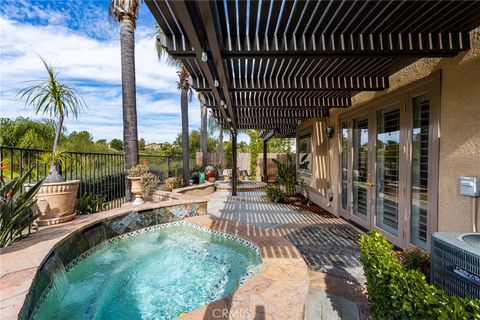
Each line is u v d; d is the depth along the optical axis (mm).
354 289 2861
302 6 2252
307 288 2377
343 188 6039
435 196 3133
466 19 2418
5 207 2936
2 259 2512
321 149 7453
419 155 3479
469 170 2678
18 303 1821
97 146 10703
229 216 6469
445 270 1818
